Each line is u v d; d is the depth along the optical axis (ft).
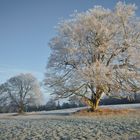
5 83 284.82
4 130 61.82
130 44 119.44
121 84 117.50
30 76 285.23
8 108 285.64
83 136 49.21
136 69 119.55
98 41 122.52
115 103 273.33
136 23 124.77
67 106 302.25
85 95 123.24
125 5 126.31
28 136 52.24
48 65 125.90
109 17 127.03
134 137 45.42
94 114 116.98
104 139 45.78
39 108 307.99
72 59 121.60
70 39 123.75
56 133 53.93
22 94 281.74
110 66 118.21
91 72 111.04
